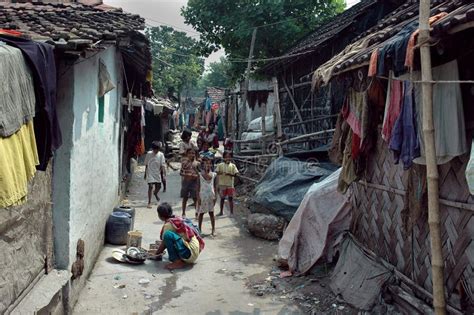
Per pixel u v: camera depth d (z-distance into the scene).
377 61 3.76
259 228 8.35
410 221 4.38
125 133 12.13
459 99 3.46
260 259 7.27
